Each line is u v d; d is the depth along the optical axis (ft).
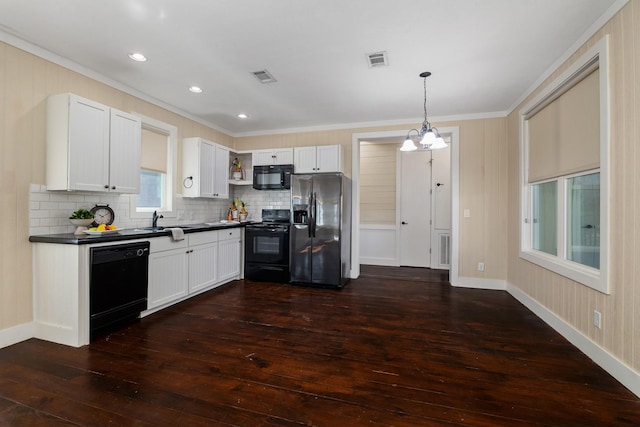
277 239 15.11
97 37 8.05
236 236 15.30
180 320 9.91
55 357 7.35
